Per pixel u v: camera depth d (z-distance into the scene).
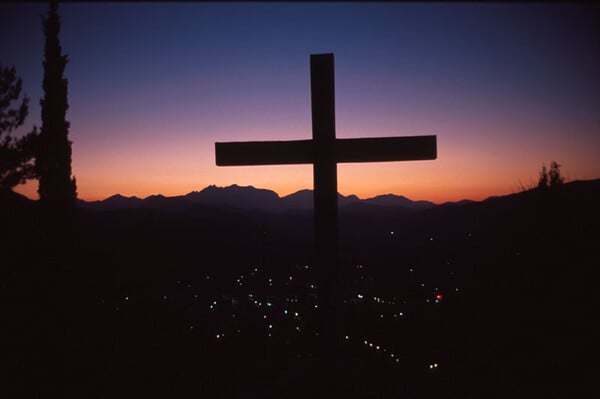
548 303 4.95
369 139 3.47
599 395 3.71
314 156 3.52
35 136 7.02
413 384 4.27
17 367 4.54
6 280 5.72
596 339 4.23
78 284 5.95
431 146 3.44
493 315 5.50
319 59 3.48
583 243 4.95
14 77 6.73
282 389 3.61
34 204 7.00
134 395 4.55
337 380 3.52
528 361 4.52
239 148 3.54
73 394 4.38
